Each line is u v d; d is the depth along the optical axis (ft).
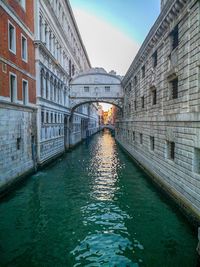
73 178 55.21
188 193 31.99
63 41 97.04
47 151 69.82
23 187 47.29
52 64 77.25
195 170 30.66
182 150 34.63
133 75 82.43
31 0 57.47
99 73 113.19
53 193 44.04
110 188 47.52
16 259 23.75
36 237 27.99
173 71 38.11
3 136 41.11
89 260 23.67
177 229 30.01
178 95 37.24
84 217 33.60
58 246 26.18
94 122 273.75
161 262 23.29
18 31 48.78
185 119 33.19
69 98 112.16
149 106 57.11
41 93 65.26
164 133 43.73
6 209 36.19
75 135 125.80
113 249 25.62
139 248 25.75
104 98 113.39
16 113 47.50
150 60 56.03
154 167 50.55
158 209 36.47
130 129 88.99
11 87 47.03
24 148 51.80
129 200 40.52
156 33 46.91
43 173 59.57
